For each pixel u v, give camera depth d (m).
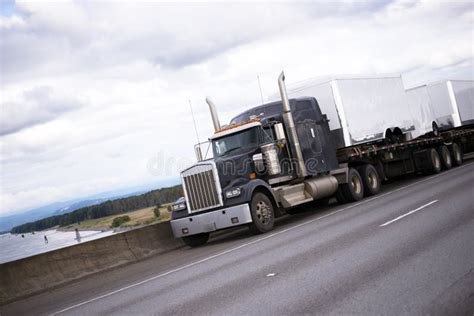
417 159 23.09
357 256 8.25
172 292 8.08
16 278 11.47
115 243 13.83
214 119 17.88
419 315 5.14
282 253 9.76
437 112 26.73
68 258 12.60
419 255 7.66
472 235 8.53
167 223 15.70
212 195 13.75
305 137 15.94
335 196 18.02
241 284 7.66
